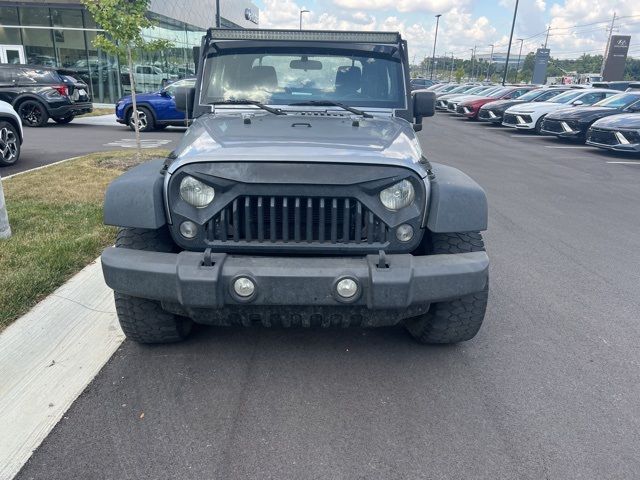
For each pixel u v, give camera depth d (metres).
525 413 2.92
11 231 5.32
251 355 3.49
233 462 2.51
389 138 3.27
